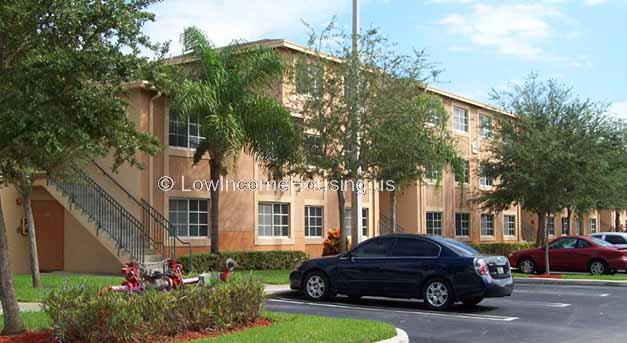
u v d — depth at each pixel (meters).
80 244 24.30
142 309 9.45
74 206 22.62
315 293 16.52
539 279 23.28
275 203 28.08
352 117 22.45
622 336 11.77
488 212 39.88
